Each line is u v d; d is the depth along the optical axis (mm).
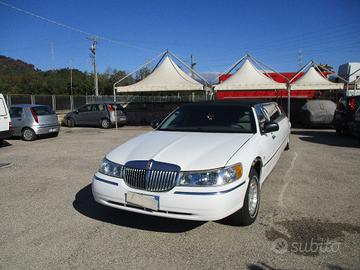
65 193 5793
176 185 3711
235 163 3898
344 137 12891
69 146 11469
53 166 8055
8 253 3654
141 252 3627
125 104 23359
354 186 5914
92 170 7566
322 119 16359
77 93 61594
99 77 65750
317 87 18328
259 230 4117
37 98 22266
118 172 4066
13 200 5449
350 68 20703
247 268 3281
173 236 3992
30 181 6645
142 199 3812
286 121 8680
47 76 67375
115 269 3307
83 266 3369
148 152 4160
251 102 5980
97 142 12539
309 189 5762
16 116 13328
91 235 4062
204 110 5699
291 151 9562
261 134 5113
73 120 20219
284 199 5246
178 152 4078
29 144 12180
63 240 3941
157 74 18734
